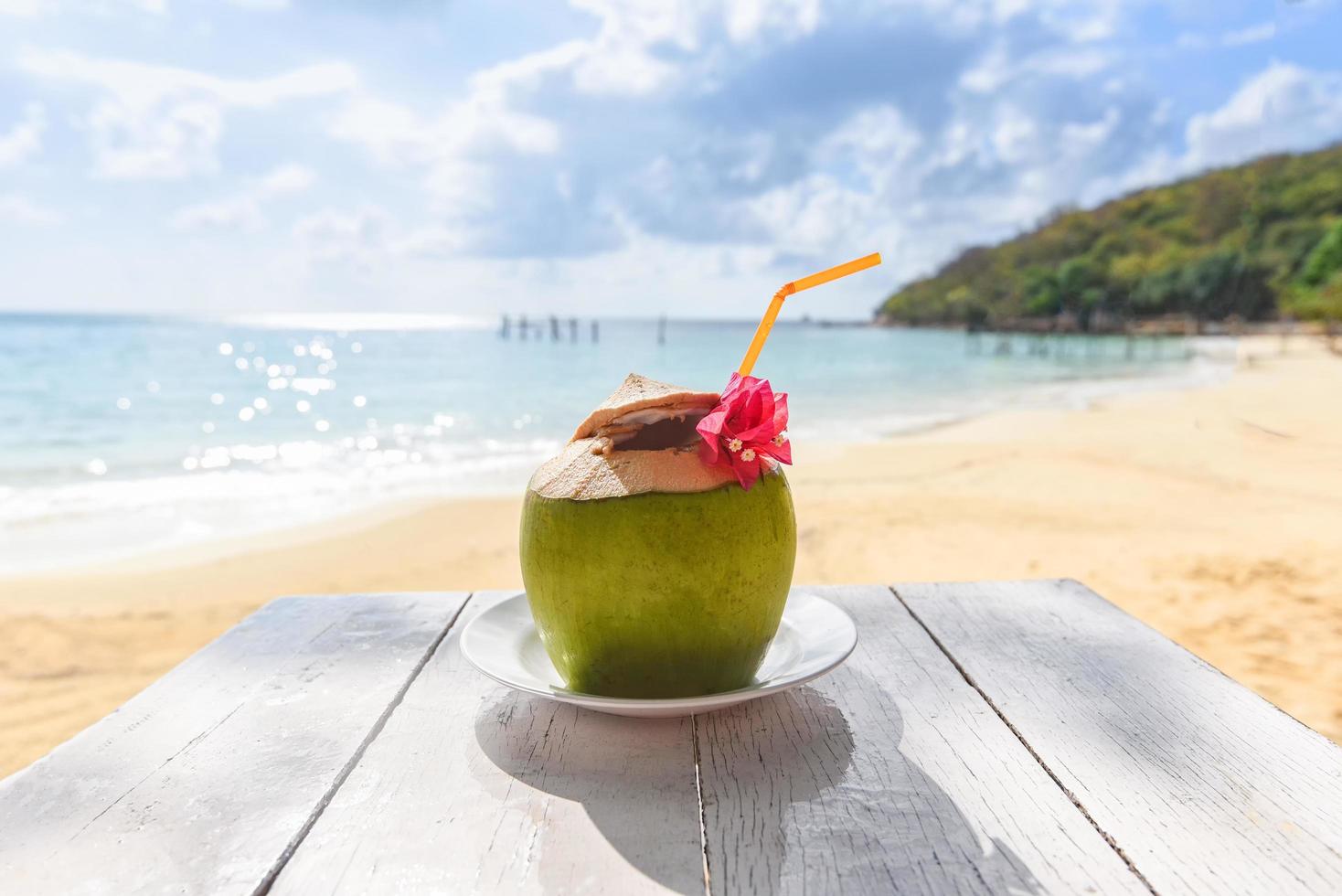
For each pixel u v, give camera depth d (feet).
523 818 2.54
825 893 2.15
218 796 2.70
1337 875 2.20
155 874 2.30
